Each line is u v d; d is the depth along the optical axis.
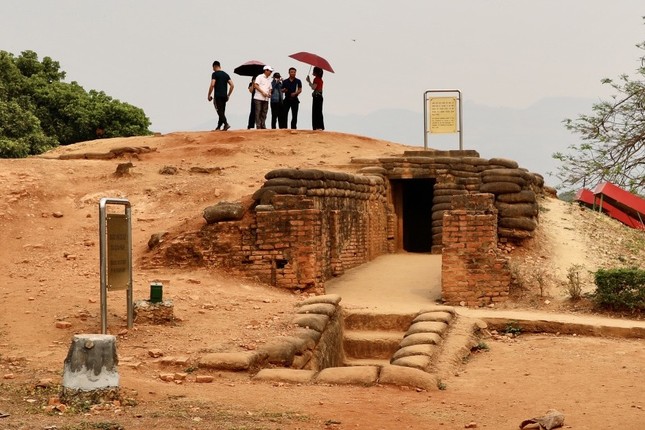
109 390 9.74
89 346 9.69
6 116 31.56
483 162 23.05
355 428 9.27
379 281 19.55
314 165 23.67
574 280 18.05
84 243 18.92
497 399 11.12
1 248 18.47
